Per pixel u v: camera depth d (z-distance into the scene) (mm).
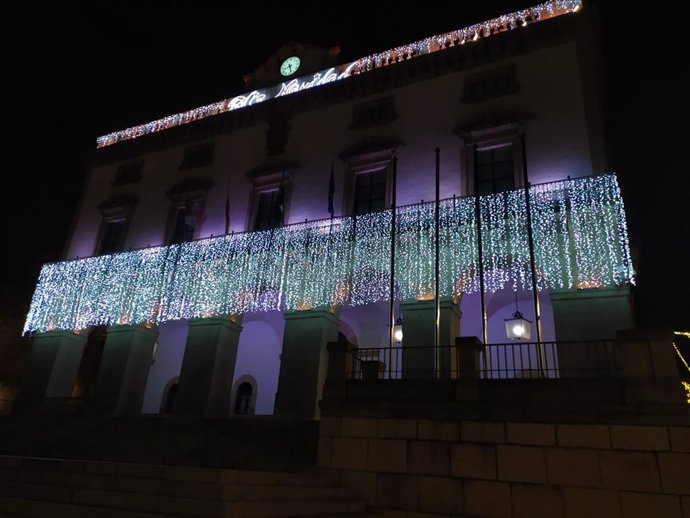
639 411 10742
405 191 22188
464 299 23672
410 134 23281
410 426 12680
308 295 21875
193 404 22062
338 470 13016
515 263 19125
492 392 12250
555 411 11445
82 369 33406
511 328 17969
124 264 27188
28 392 26562
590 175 18703
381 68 25109
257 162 27109
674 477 10148
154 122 32438
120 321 25891
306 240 22859
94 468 10977
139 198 29578
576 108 20250
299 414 19922
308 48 29406
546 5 23078
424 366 18391
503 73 22391
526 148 20406
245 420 17344
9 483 10961
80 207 31484
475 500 11523
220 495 9133
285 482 11305
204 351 23000
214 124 29109
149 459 17078
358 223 22078
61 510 9609
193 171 28766
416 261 20250
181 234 27672
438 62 23938
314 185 24641
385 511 12125
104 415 22344
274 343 26609
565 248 17734
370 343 24656
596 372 15719
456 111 22688
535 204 18891
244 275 23734
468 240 19516
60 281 28766
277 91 29047
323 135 25703
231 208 26453
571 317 16859
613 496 10469
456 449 12055
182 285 25047
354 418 13344
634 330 11422
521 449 11477
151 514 8891
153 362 28516
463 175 21234
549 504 10898
